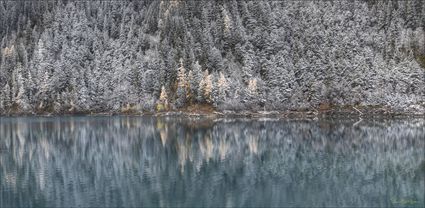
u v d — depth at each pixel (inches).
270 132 4340.6
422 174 2269.9
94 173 2471.7
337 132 4215.1
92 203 1814.7
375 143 3444.9
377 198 1802.4
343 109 5984.3
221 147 3405.5
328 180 2177.7
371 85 6323.8
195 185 2111.2
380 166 2516.0
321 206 1707.7
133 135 4298.7
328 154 2994.6
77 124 5565.9
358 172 2359.7
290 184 2105.1
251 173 2385.6
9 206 1788.9
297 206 1717.5
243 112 6269.7
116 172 2491.4
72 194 1978.3
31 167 2687.0
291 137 3922.2
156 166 2650.1
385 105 5954.7
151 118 6323.8
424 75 6392.7
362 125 4857.3
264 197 1865.2
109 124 5511.8
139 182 2207.2
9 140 4042.8
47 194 1984.5
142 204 1784.0
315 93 6161.4
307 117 5969.5
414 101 5964.6
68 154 3211.1
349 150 3139.8
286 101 6318.9
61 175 2423.7
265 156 2955.2
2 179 2330.2
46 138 4168.3
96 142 3865.7
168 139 3944.4
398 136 3838.6
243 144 3538.4
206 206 1738.4
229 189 2018.9
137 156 3063.5
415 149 3120.1
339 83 6240.2
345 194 1888.5
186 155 3051.2
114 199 1872.5
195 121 5753.0
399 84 6269.7
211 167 2583.7
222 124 5255.9
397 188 1975.9
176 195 1921.8
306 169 2472.9
